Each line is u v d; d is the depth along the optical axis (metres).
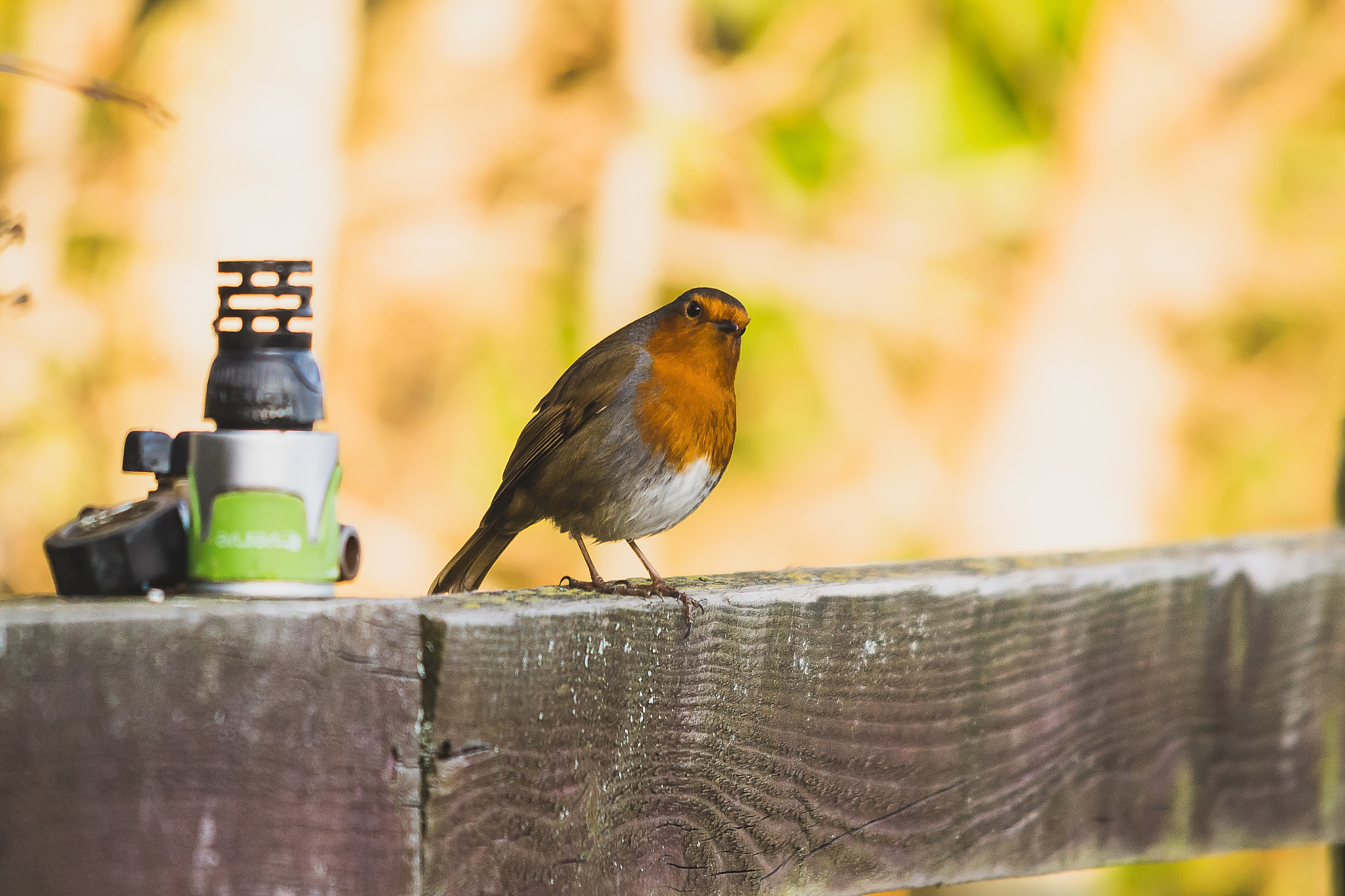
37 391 13.59
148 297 14.22
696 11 17.77
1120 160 15.94
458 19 16.62
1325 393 16.19
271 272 2.85
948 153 17.28
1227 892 12.94
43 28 14.60
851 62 17.36
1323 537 4.66
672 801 3.23
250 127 14.59
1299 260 16.30
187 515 2.82
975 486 15.72
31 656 2.32
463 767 2.72
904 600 3.64
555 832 2.93
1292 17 16.30
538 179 16.77
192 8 14.75
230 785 2.48
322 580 2.82
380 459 15.80
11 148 14.41
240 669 2.49
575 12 16.95
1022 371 15.84
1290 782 4.30
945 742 3.71
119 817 2.38
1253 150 16.06
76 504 13.42
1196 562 4.15
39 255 13.99
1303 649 4.32
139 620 2.41
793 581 3.62
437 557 15.28
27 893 2.31
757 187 16.88
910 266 16.73
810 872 3.48
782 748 3.43
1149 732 4.06
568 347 16.55
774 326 16.62
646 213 16.19
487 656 2.77
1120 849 4.03
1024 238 16.80
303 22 14.73
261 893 2.50
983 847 3.78
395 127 16.69
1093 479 15.31
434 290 16.22
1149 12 15.98
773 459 16.31
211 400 2.84
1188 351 15.96
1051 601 3.89
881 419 16.28
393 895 2.63
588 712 3.03
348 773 2.59
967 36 17.42
